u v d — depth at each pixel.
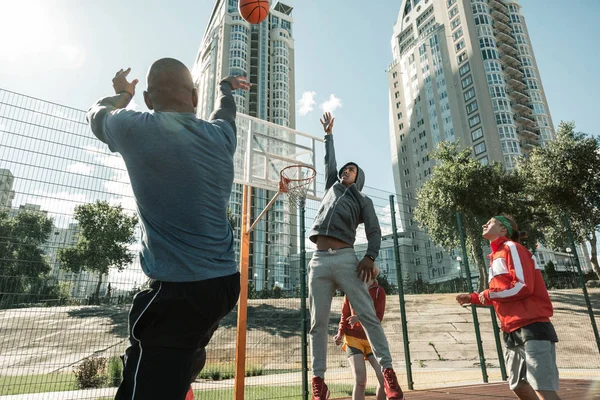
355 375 3.40
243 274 5.30
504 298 2.44
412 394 4.59
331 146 3.82
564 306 17.78
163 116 1.42
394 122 81.31
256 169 7.09
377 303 3.86
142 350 1.22
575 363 10.94
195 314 1.26
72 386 6.27
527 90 70.94
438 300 18.39
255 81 93.44
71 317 4.55
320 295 2.85
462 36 70.12
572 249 10.21
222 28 93.38
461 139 65.19
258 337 9.81
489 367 10.30
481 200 22.69
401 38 86.06
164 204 1.33
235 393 4.73
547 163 24.75
